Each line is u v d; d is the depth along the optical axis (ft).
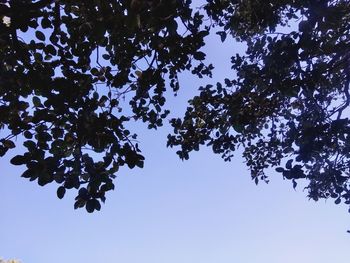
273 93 29.89
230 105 30.04
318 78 24.25
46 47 20.54
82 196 18.38
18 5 18.24
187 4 19.12
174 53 21.65
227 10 25.32
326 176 28.99
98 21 18.93
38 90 19.71
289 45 23.08
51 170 18.06
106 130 19.66
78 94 19.16
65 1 19.93
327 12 21.93
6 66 19.93
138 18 16.85
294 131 27.68
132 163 19.86
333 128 23.80
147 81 22.90
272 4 25.04
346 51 25.17
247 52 27.94
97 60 21.80
